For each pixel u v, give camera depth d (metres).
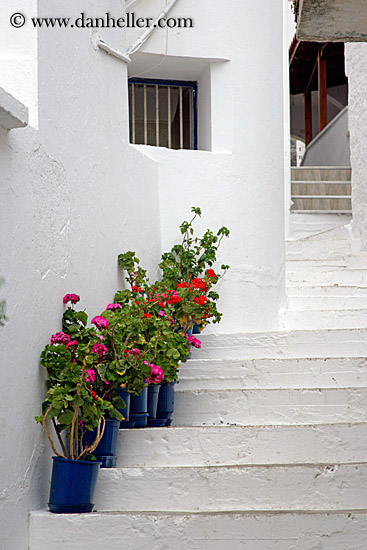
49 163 3.87
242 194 6.57
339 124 12.59
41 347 3.69
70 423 3.55
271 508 3.96
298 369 5.36
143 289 5.28
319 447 4.41
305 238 9.46
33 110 3.72
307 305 6.98
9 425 3.26
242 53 6.62
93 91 4.72
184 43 6.46
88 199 4.57
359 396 4.96
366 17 4.31
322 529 3.66
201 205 6.43
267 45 6.79
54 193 3.94
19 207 3.43
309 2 4.08
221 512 3.71
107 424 4.01
